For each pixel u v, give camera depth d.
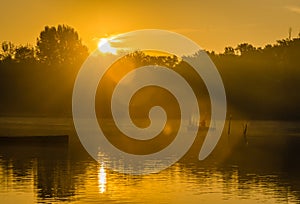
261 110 188.62
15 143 83.88
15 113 187.12
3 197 43.91
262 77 191.75
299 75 192.62
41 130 123.31
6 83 187.38
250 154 79.44
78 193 45.72
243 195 45.50
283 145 96.75
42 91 188.75
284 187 49.22
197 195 45.31
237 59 197.88
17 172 56.66
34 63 197.50
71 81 189.50
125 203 42.16
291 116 188.88
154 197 44.34
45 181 51.16
